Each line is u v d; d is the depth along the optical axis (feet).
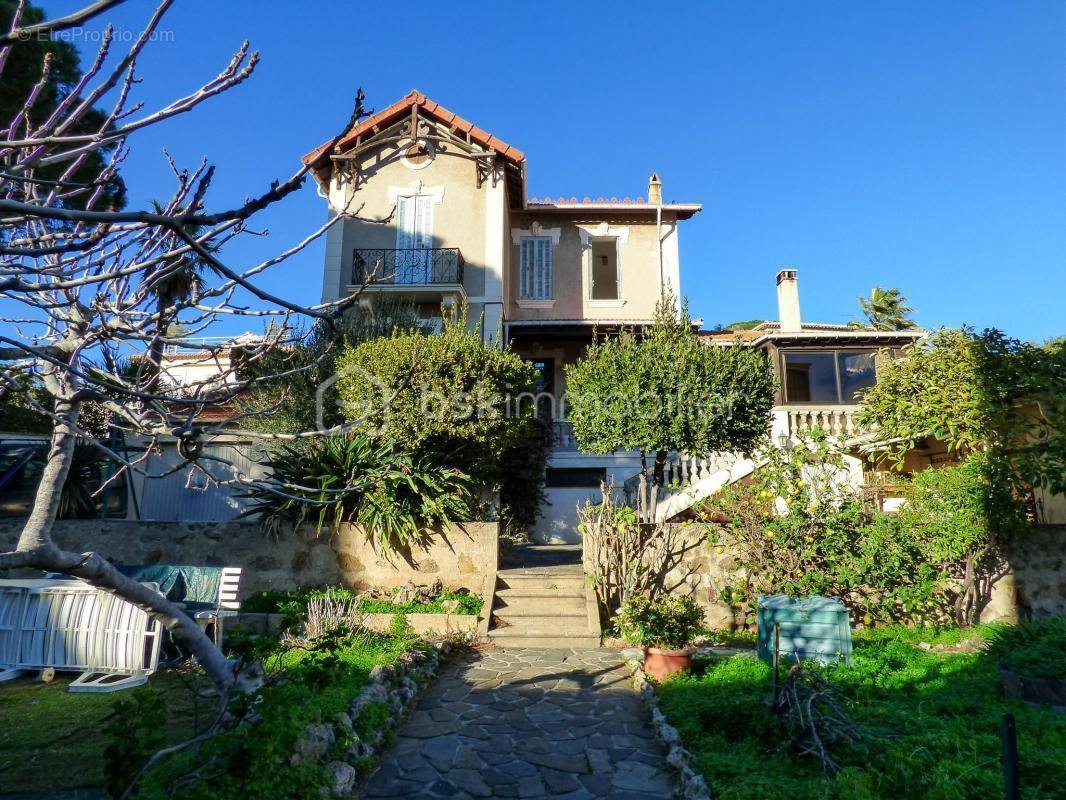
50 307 13.19
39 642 25.89
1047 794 13.62
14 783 16.25
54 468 13.44
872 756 16.22
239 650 17.02
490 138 63.77
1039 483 31.91
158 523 38.52
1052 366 32.86
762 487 35.32
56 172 17.72
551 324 64.28
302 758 15.23
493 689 25.05
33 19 29.14
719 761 16.47
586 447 44.11
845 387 60.34
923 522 33.99
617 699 23.80
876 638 31.45
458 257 61.36
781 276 70.44
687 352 42.52
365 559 37.99
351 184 63.52
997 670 22.09
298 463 39.52
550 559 46.01
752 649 31.55
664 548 36.70
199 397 13.93
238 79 9.43
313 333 50.19
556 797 16.12
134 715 13.69
